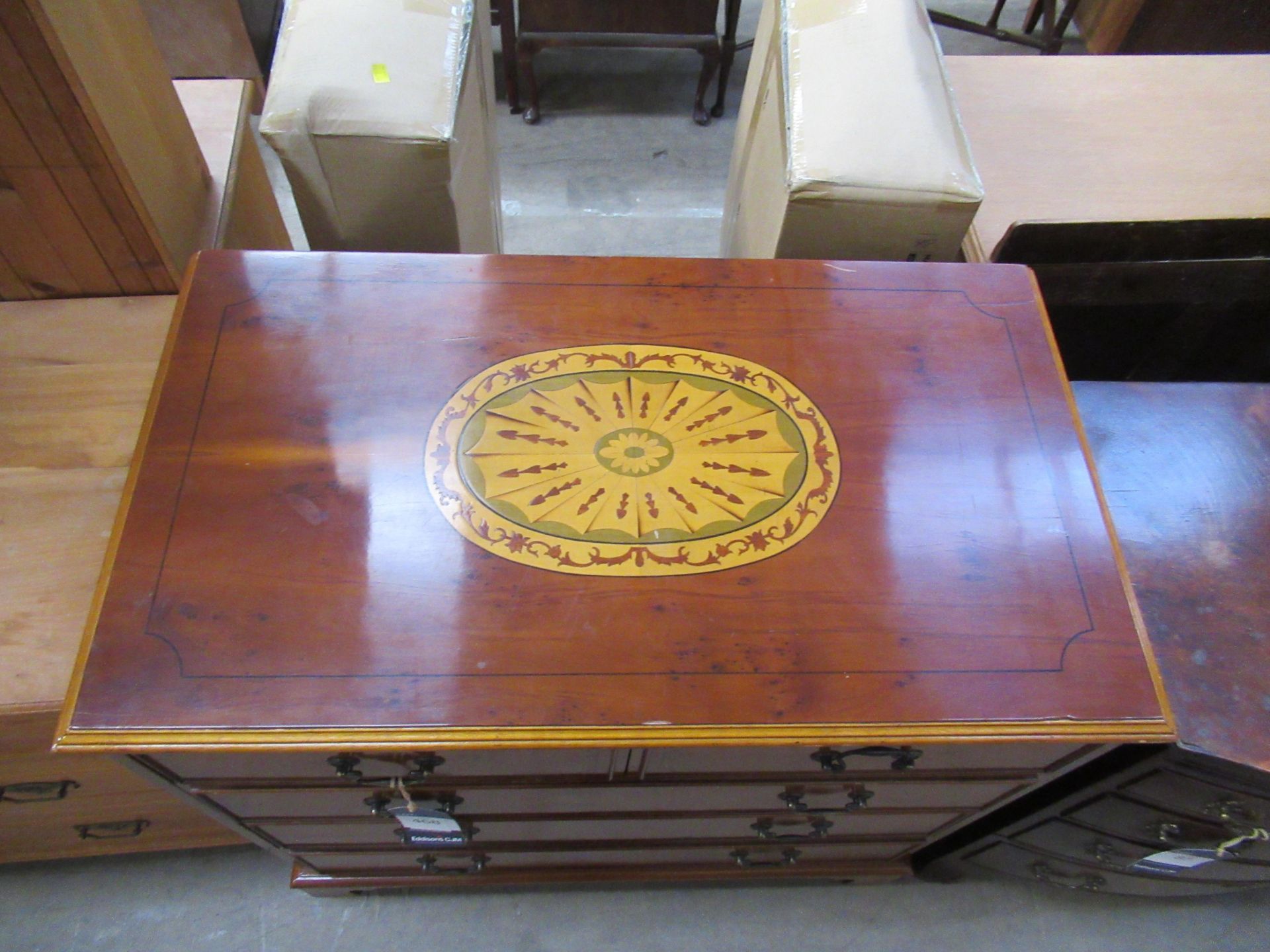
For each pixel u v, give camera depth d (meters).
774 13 1.25
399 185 1.07
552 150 2.15
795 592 0.78
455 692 0.71
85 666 0.70
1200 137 1.39
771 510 0.83
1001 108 1.41
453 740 0.70
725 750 0.79
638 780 0.87
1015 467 0.87
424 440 0.85
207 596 0.74
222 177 1.22
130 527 0.77
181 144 1.12
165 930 1.22
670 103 2.29
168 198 1.06
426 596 0.76
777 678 0.73
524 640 0.74
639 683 0.73
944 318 0.97
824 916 1.28
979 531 0.82
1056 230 1.15
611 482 0.83
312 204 1.11
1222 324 1.27
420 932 1.24
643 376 0.91
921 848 1.20
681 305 0.97
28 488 0.93
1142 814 0.92
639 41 2.06
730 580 0.78
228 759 0.76
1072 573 0.80
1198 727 0.81
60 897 1.23
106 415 0.99
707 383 0.91
